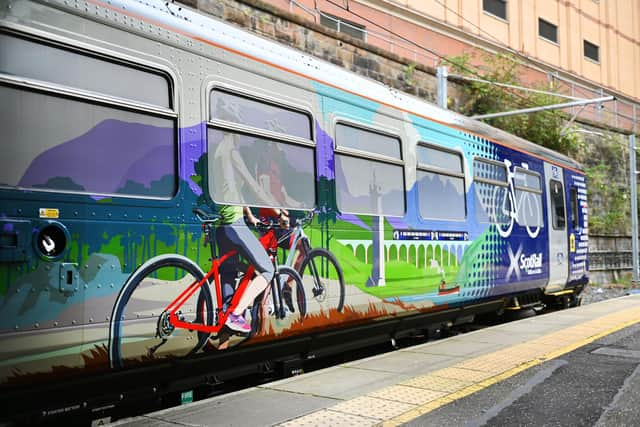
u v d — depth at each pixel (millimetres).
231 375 5340
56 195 3908
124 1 4461
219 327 4922
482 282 8930
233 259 5078
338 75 6555
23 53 3834
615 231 22375
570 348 7520
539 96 18453
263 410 4703
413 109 7734
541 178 11289
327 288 6113
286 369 5918
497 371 6184
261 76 5527
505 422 4578
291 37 11438
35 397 3832
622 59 29078
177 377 4816
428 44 17922
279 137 5656
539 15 23781
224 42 5215
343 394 5207
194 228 4766
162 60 4664
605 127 23234
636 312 11227
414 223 7480
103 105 4238
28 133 3811
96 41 4238
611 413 4836
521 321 10047
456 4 19328
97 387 4203
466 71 16688
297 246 5770
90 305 4035
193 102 4863
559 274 11734
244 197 5242
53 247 3869
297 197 5820
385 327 7289
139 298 4336
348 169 6512
